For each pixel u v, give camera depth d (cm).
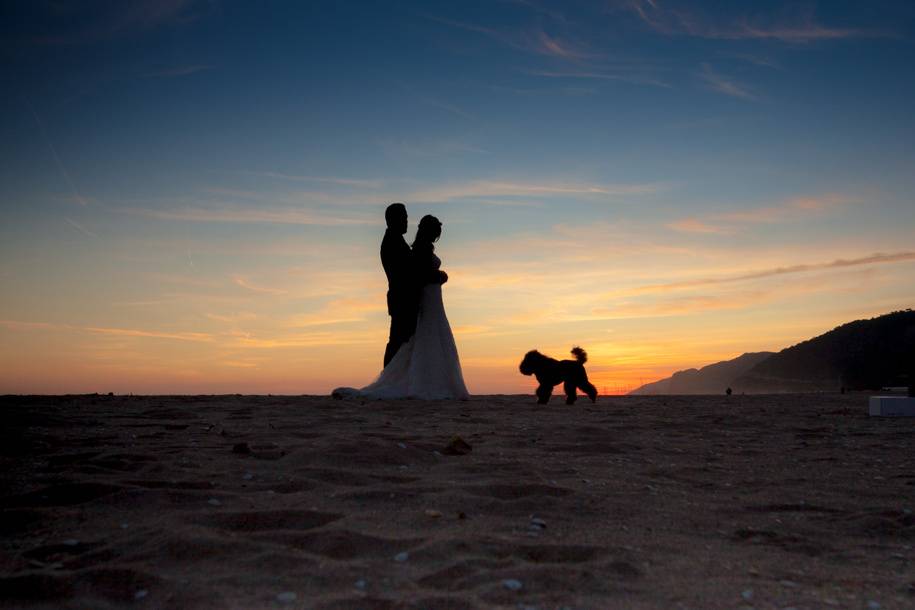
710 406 1310
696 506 438
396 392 1351
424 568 310
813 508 437
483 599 276
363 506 414
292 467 520
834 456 641
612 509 423
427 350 1370
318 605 269
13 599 276
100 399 1236
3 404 1038
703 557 336
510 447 653
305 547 338
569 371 1345
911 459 626
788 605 275
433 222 1394
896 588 296
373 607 268
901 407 1070
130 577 292
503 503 422
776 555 343
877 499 463
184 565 311
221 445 612
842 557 340
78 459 539
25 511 390
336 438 630
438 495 434
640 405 1320
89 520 381
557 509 418
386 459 551
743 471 561
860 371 12700
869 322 13925
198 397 1334
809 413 1143
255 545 333
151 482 456
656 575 308
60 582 286
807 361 14325
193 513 384
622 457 617
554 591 286
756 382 14888
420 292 1392
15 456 557
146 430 732
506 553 334
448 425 828
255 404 1119
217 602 273
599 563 318
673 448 680
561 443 684
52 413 897
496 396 1633
